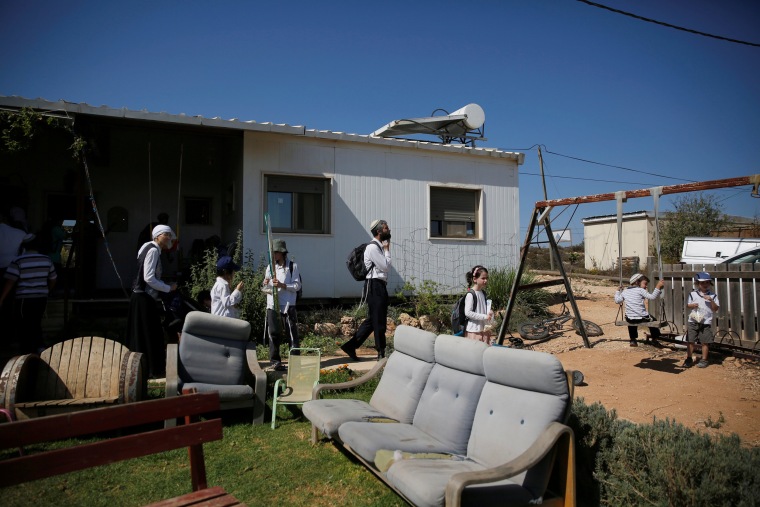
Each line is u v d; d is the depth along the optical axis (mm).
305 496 3846
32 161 11555
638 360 7551
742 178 5508
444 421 4039
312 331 9859
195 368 5367
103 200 12109
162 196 12648
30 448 4590
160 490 3898
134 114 8781
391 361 5074
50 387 4996
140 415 2754
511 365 3602
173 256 12289
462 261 12406
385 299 7586
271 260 7441
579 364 7625
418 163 12016
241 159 10672
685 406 5469
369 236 11445
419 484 3031
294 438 5008
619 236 6906
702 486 3141
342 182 11258
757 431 4695
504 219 12930
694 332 7047
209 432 2957
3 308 8031
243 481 4074
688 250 12852
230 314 6559
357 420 4375
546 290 13859
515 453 3332
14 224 8258
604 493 3660
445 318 10867
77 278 9125
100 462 2576
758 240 11516
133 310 6266
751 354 6941
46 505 3631
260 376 5363
